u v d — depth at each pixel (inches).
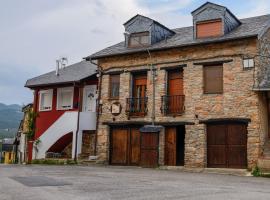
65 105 1051.3
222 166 730.2
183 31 922.7
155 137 797.2
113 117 874.8
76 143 922.1
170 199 335.6
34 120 1085.1
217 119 737.6
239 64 729.0
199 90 767.7
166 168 760.3
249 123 705.0
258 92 708.0
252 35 699.4
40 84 1043.9
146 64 845.8
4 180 461.1
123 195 354.6
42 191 370.6
